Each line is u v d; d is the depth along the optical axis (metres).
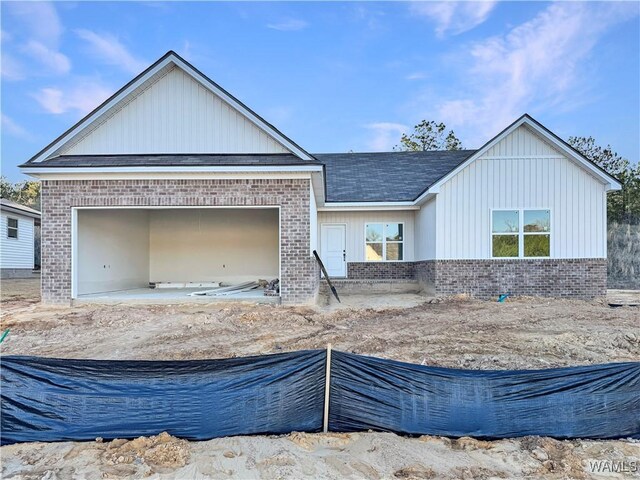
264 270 16.39
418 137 39.69
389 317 9.69
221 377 4.04
